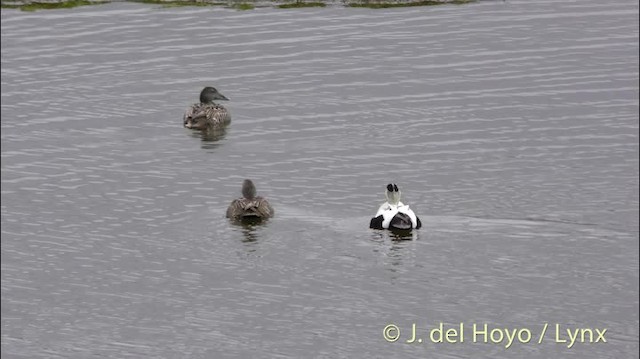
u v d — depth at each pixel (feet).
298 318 102.83
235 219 122.42
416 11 199.21
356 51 180.75
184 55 181.47
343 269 110.83
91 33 191.21
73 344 99.76
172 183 134.92
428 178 133.59
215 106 155.53
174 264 113.29
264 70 174.50
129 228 121.70
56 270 112.68
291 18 196.54
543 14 197.36
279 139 148.97
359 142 146.30
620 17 195.62
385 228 118.21
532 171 135.03
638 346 97.50
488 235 116.98
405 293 106.32
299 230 119.44
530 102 159.53
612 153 140.67
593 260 111.45
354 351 97.71
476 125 151.43
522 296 105.19
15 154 144.25
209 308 104.83
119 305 105.81
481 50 180.75
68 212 126.21
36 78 173.06
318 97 163.22
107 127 154.71
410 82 168.14
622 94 162.20
